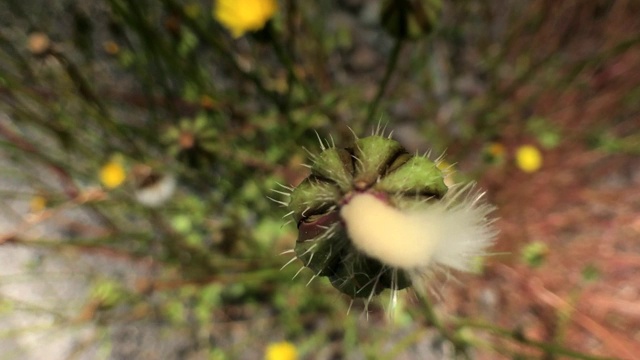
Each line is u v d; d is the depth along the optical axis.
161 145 0.11
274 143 0.12
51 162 0.10
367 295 0.05
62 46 0.12
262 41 0.09
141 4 0.10
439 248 0.05
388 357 0.11
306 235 0.05
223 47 0.10
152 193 0.11
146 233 0.12
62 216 0.12
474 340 0.10
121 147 0.12
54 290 0.12
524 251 0.12
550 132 0.13
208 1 0.12
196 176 0.11
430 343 0.12
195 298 0.12
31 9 0.12
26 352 0.12
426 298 0.09
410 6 0.07
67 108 0.11
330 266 0.05
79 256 0.12
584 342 0.12
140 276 0.12
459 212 0.05
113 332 0.12
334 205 0.05
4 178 0.12
